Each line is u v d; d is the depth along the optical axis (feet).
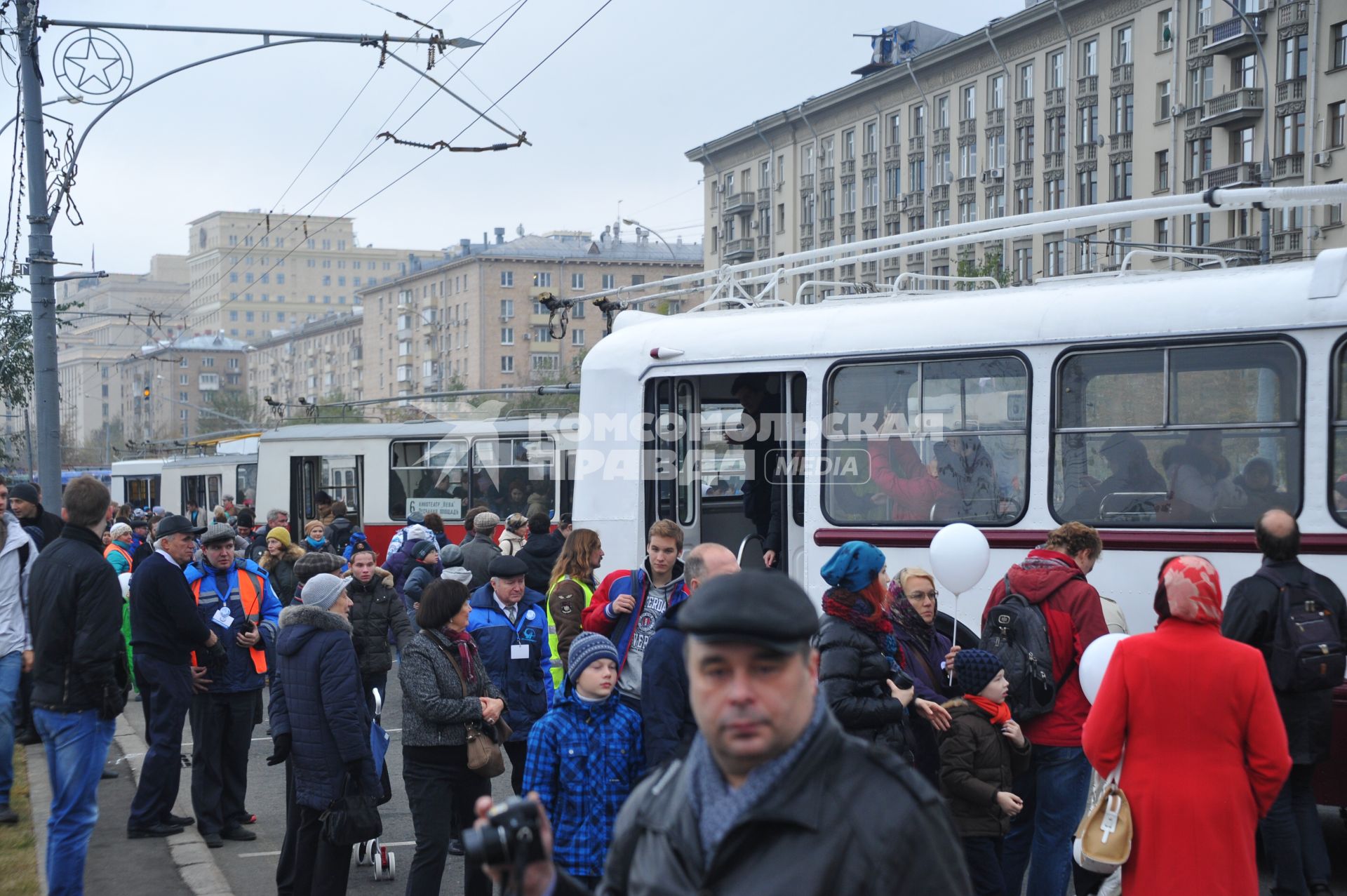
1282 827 20.29
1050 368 26.50
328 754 20.36
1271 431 24.04
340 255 557.33
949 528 23.56
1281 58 131.95
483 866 8.29
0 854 24.02
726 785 8.28
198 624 25.77
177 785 26.17
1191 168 141.59
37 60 45.93
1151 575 24.93
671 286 36.83
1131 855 15.20
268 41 45.83
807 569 29.35
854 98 192.13
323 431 77.05
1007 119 165.48
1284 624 20.01
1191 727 14.92
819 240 202.28
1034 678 19.79
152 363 445.37
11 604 26.32
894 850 7.79
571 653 17.10
